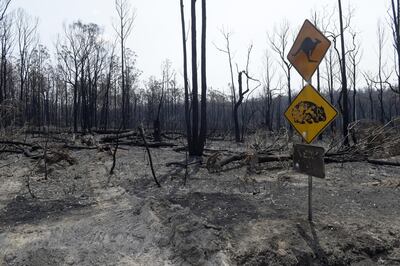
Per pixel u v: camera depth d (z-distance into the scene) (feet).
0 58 124.88
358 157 44.96
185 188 28.25
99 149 52.13
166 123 150.51
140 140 68.54
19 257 15.67
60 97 181.47
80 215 21.30
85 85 140.46
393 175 35.22
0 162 43.50
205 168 37.99
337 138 52.54
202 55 48.98
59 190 28.37
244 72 92.43
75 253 15.99
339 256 16.25
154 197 23.09
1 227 19.27
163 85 193.36
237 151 51.60
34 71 145.69
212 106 165.58
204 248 15.51
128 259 15.58
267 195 25.76
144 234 17.24
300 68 18.95
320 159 18.30
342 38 65.62
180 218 17.87
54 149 43.47
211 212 21.07
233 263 15.14
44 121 164.04
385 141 47.14
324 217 20.30
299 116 19.19
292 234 17.61
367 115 169.37
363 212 21.72
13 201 24.91
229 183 30.17
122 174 34.42
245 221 19.34
